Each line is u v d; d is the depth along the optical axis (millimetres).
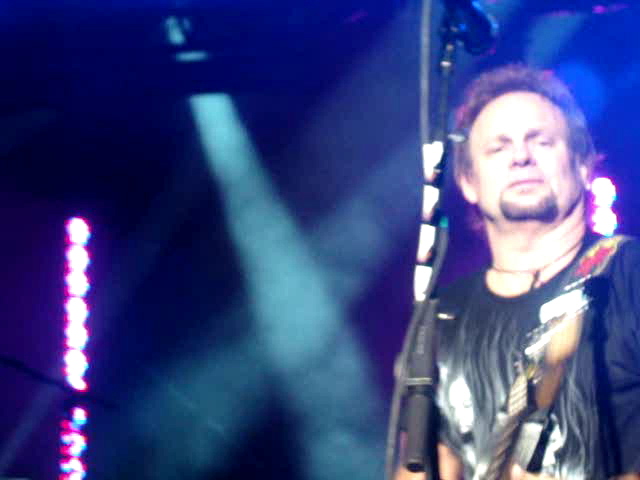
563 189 3840
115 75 11250
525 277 3861
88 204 12844
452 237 11109
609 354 3561
